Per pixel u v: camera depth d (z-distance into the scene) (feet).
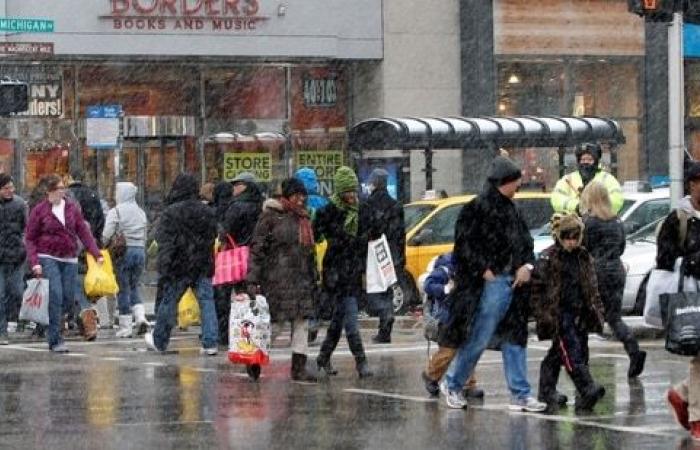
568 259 91.71
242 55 239.09
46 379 111.86
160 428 86.69
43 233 132.57
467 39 252.62
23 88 180.86
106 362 124.26
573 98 260.42
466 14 252.83
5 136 228.02
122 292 152.56
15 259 145.18
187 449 79.15
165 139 238.48
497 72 254.68
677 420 84.58
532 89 257.75
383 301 138.21
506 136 205.77
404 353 128.47
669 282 82.43
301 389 104.27
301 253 107.76
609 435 83.05
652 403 95.91
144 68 237.25
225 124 242.99
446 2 252.21
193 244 128.77
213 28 237.04
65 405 97.25
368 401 97.60
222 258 113.50
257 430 85.61
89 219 156.66
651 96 264.11
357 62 251.60
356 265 109.60
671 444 79.92
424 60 250.78
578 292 91.71
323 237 110.63
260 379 110.42
